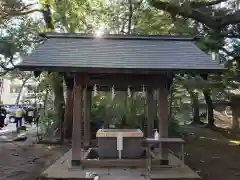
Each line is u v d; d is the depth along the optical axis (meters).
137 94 13.98
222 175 7.29
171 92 14.44
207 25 10.86
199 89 15.13
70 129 13.46
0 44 11.98
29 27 13.17
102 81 7.14
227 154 10.22
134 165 7.03
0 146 11.58
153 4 10.63
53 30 13.98
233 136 14.94
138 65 6.51
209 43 10.77
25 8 12.56
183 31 11.40
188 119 22.28
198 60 6.85
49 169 6.76
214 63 6.73
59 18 13.62
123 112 13.88
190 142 13.07
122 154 7.51
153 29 13.54
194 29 11.59
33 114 20.03
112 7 14.31
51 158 9.26
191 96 20.80
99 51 7.10
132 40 7.77
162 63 6.66
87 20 14.70
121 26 14.94
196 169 7.93
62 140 12.72
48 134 13.98
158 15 13.48
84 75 7.07
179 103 20.12
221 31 11.91
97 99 14.31
